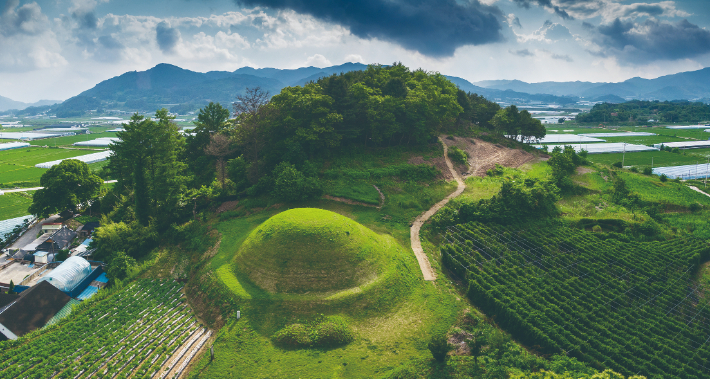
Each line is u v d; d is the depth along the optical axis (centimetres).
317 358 4553
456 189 9400
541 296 5528
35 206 9600
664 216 8731
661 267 6581
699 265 7062
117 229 7712
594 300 5578
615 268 6378
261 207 8288
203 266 6525
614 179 10194
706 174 13050
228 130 11331
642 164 14800
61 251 7950
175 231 7712
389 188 8919
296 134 9219
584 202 9169
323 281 5484
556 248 6962
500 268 6259
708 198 9694
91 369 4400
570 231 7650
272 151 9325
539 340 4728
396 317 5241
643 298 5816
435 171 9875
